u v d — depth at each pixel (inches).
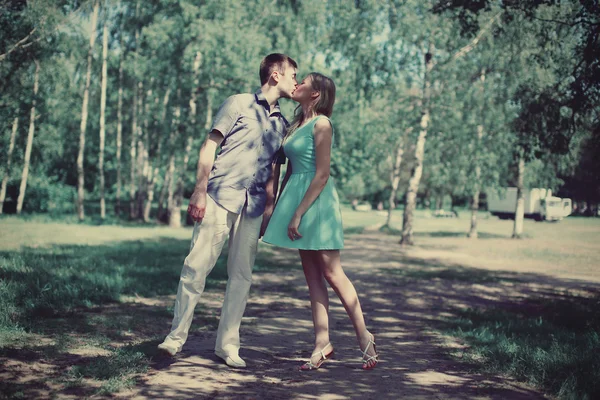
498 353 179.8
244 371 148.2
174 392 123.5
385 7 892.0
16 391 114.2
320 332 160.2
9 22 462.3
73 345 161.5
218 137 157.6
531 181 1194.0
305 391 131.3
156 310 240.5
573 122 354.9
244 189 157.5
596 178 404.2
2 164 1232.8
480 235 1290.6
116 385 122.9
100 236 768.3
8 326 177.9
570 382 140.2
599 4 312.3
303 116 166.6
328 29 989.8
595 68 316.8
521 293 409.7
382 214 2642.7
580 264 673.0
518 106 392.5
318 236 155.1
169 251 558.3
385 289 409.1
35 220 1104.2
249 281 159.9
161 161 1366.9
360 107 1024.9
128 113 1471.5
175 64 1069.8
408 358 179.8
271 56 165.8
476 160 917.2
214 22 957.8
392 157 1414.9
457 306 332.8
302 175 159.9
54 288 255.8
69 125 1497.3
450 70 867.4
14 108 555.2
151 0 1095.6
